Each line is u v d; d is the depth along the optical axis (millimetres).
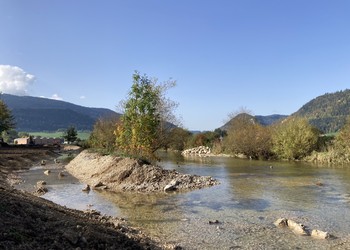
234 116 84625
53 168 46000
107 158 35750
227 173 40188
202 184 29594
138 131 39406
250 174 38969
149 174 29875
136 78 40156
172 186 27516
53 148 95562
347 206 20984
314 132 65250
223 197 24078
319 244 13695
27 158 56281
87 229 11461
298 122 66062
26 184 30562
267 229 15875
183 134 86562
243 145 71062
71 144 118438
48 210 13070
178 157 74125
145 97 40281
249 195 24828
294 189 27500
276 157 67562
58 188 28266
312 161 59312
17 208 11359
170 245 13188
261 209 20234
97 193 25891
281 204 21625
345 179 33906
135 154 35656
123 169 30734
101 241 10914
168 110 49938
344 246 13453
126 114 40719
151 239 13914
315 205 21297
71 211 15727
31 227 10328
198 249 13047
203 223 16953
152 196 24656
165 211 19719
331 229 15953
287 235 14922
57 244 9688
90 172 35469
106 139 57062
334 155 56906
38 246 9305
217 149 85250
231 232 15383
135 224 16641
